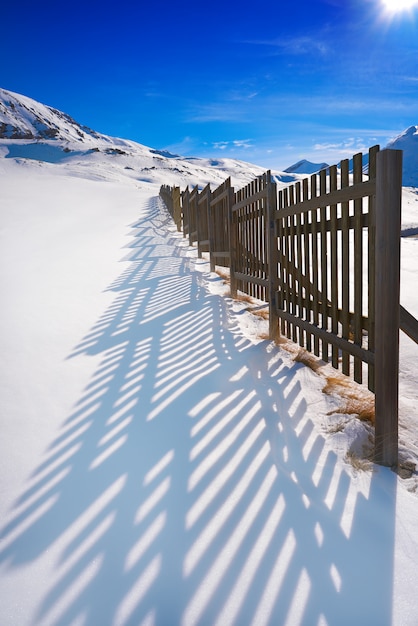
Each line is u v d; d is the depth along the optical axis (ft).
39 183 128.16
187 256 33.88
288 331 14.34
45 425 9.32
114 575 5.53
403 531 6.41
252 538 6.19
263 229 16.14
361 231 9.05
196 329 15.78
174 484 7.39
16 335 15.01
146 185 258.16
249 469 7.83
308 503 6.95
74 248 36.27
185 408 10.09
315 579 5.52
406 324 8.20
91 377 11.75
